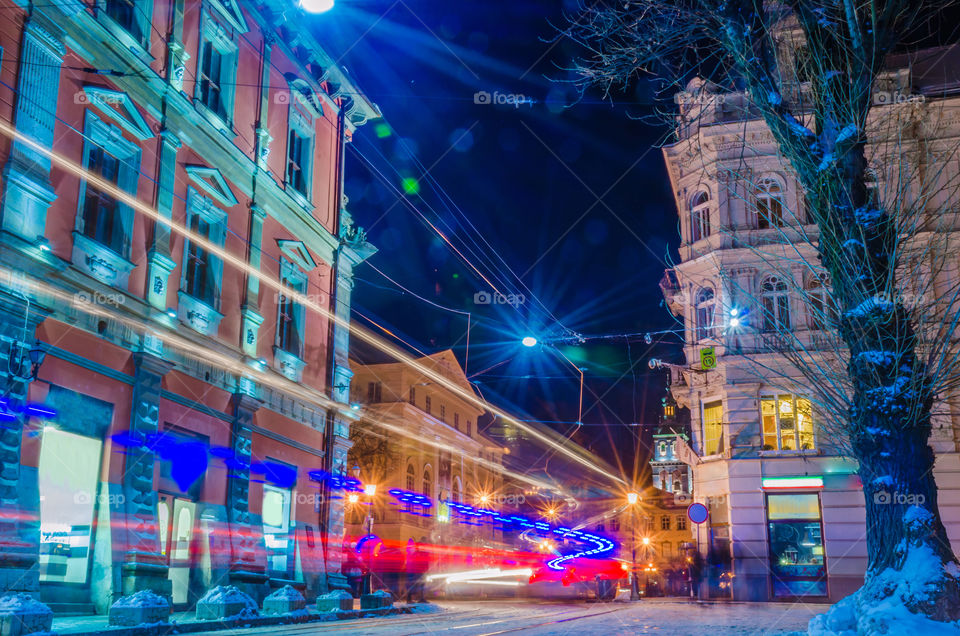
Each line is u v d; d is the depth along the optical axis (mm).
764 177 29391
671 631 12906
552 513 80938
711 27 11094
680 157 31359
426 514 56031
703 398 29859
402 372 55406
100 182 16562
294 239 24016
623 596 31609
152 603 13203
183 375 18609
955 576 9070
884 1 10008
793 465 27875
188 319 18906
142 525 16297
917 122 19547
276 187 22859
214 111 20750
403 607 21750
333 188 26766
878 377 9930
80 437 15547
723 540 28562
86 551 15344
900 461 9750
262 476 21562
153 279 17656
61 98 15562
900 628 8523
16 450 13641
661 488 83562
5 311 13766
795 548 27578
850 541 26984
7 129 14242
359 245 27391
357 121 28859
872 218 10125
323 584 23344
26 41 14766
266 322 22344
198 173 19500
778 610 20891
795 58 11141
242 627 14812
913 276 10438
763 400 28531
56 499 14844
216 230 20438
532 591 33844
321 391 25109
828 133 10414
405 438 53938
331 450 25203
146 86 17828
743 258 28688
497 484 71750
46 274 14719
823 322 11109
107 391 16219
